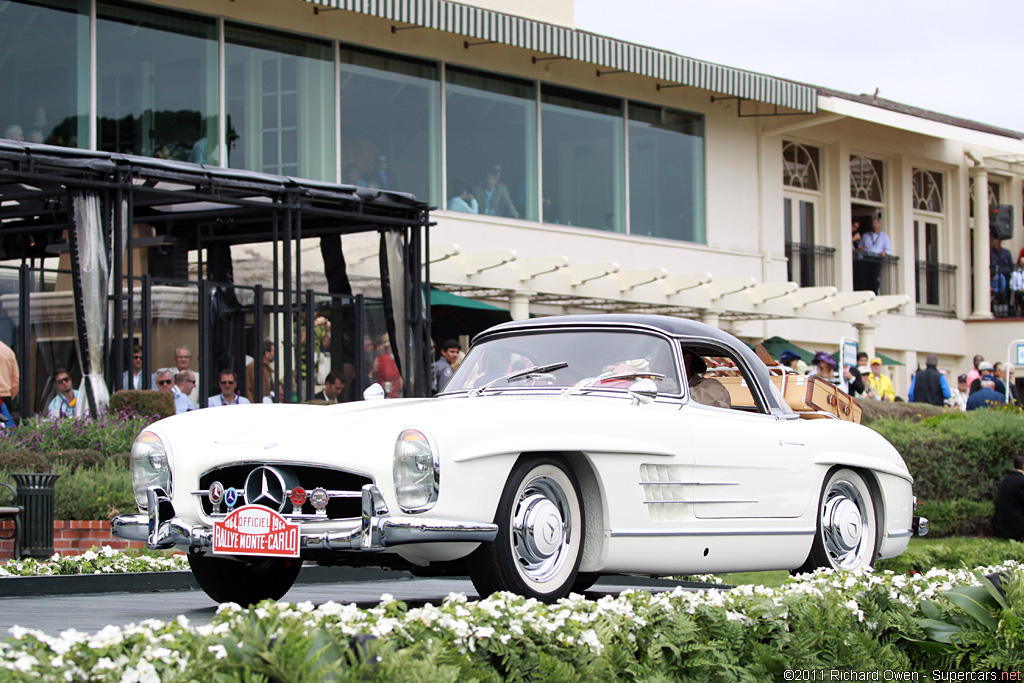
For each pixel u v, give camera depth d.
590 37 19.77
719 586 9.55
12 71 15.32
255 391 14.33
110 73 16.12
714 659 4.87
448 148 19.66
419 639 4.03
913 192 28.05
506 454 5.43
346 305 15.38
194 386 13.62
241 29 17.36
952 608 5.87
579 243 21.16
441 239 19.27
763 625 5.16
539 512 5.58
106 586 8.33
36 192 13.26
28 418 12.16
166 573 8.65
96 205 12.62
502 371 6.83
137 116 16.36
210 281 14.69
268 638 3.66
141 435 5.92
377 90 18.83
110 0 16.09
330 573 9.20
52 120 15.65
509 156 20.47
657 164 22.75
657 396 6.52
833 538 7.35
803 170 25.78
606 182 21.89
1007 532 14.20
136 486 5.88
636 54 20.39
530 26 18.97
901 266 27.41
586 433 5.78
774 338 23.92
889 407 18.02
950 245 28.70
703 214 23.47
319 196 14.39
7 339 12.63
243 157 17.36
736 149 24.02
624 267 21.83
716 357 7.37
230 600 6.44
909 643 5.75
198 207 15.19
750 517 6.62
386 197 15.04
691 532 6.22
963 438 15.59
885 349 26.91
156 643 3.60
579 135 21.50
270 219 15.57
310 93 18.05
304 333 15.20
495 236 19.97
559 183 21.17
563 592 5.65
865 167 27.16
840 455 7.32
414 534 5.10
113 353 13.01
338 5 16.75
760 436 6.79
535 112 20.80
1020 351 22.91
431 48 19.34
